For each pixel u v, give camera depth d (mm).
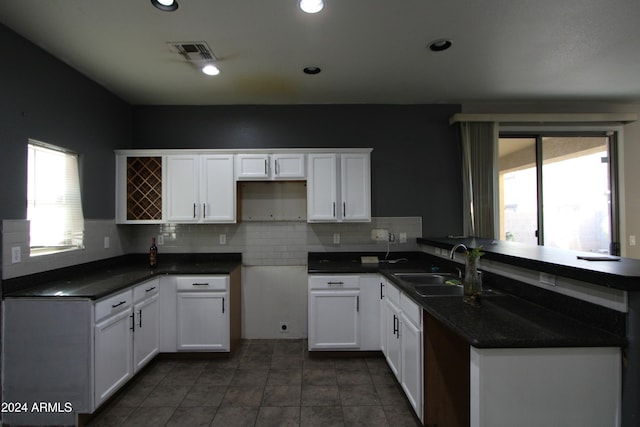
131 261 3357
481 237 3314
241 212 3404
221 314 2857
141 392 2350
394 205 3475
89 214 2762
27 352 1980
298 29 2070
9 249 2027
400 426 1966
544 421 1256
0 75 1974
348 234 3445
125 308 2334
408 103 3467
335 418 2043
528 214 3607
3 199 1993
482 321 1456
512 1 1807
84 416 2006
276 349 3105
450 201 3492
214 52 2357
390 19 1970
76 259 2604
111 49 2309
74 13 1885
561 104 3496
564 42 2242
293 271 3410
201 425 1983
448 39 2201
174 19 1954
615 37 2178
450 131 3498
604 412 1260
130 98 3242
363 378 2537
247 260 3412
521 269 1830
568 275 1448
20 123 2111
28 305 1982
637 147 3527
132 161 3152
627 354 1245
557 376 1257
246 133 3438
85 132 2717
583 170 3617
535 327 1379
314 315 2859
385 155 3480
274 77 2787
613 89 3105
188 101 3332
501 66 2613
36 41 2189
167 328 2846
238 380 2518
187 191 3117
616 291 1286
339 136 3463
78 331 1971
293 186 3428
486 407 1243
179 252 3393
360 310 2863
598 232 3621
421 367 1838
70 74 2553
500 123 3453
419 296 1896
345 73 2721
